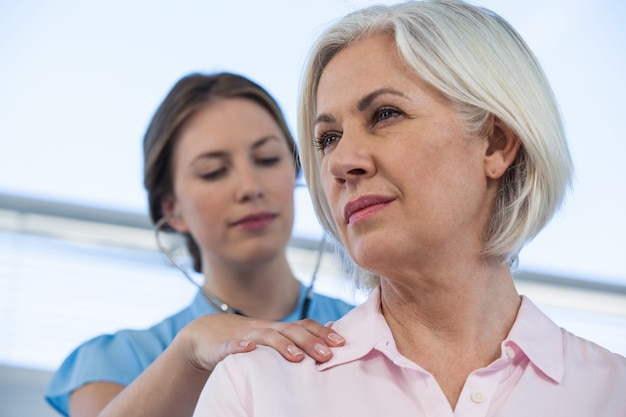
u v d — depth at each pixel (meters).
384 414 1.24
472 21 1.32
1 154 3.40
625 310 3.69
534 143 1.30
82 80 3.46
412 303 1.31
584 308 3.68
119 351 2.12
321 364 1.30
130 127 3.47
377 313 1.34
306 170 1.45
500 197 1.32
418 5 1.33
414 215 1.23
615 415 1.28
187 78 2.19
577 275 3.65
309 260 3.42
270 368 1.27
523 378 1.27
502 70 1.29
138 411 1.64
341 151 1.25
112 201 3.43
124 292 3.38
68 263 3.38
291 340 1.33
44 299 3.35
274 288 2.13
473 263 1.29
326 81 1.32
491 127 1.30
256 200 2.07
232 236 2.07
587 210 3.61
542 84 1.34
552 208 1.33
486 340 1.31
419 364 1.29
